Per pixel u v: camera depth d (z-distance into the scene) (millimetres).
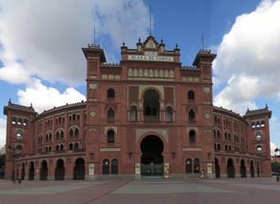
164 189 41219
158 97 87062
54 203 24844
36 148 127250
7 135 127312
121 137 83250
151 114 90375
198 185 50562
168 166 83125
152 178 83125
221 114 118062
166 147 83812
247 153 109812
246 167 108438
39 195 33250
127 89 85500
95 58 86125
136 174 81688
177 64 87562
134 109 85375
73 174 93500
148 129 84125
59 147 116312
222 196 29969
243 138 133500
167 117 85875
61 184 60625
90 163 81750
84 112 111562
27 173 108875
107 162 82188
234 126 125250
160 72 87062
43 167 102938
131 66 86500
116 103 84750
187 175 83125
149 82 86188
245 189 40344
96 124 83375
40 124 126062
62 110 116750
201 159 84312
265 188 42594
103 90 85000
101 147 82562
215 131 114375
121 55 86562
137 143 83312
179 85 87000
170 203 23984
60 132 116938
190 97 87250
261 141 137250
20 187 51250
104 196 31094
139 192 36094
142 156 92312
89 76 85250
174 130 84750
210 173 84125
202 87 87750
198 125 85812
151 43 87938
